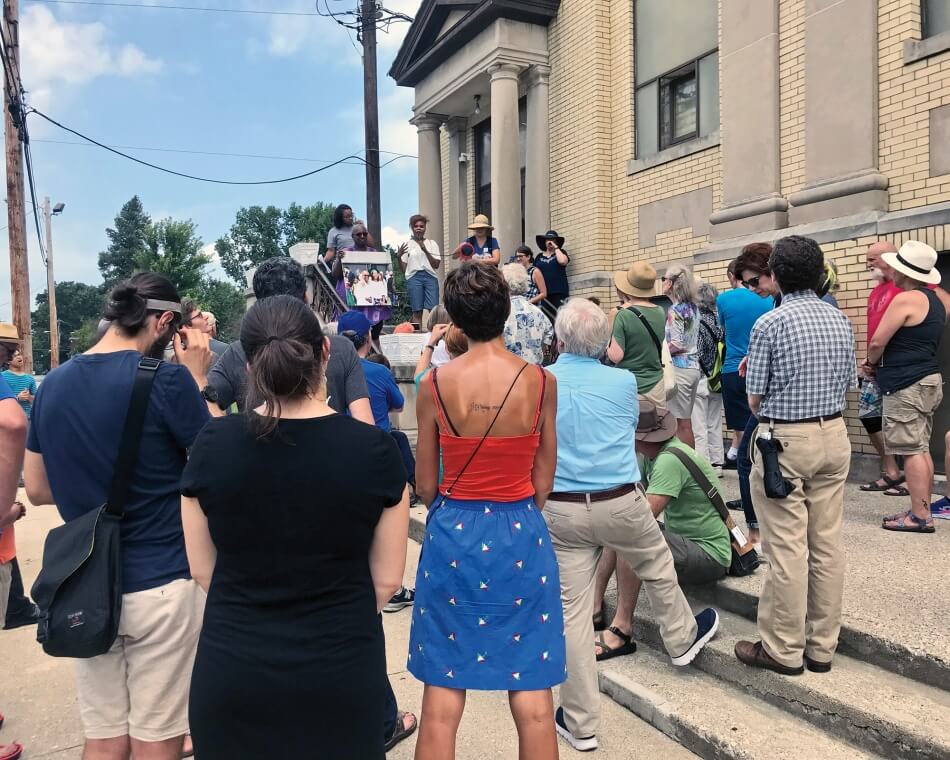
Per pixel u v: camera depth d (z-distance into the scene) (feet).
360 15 46.55
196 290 192.03
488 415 7.60
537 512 7.90
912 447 14.34
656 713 10.50
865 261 18.79
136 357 7.27
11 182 51.44
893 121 18.61
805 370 9.71
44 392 7.14
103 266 289.74
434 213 39.19
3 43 46.16
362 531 5.60
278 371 5.52
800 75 20.79
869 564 12.59
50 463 7.01
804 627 10.14
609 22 29.55
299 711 5.37
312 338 5.89
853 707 9.22
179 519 7.18
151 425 7.02
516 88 32.19
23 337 52.29
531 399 7.75
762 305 15.75
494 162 32.35
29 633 15.23
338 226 32.45
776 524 10.07
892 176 18.70
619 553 10.81
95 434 6.91
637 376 15.35
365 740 5.57
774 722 9.89
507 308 7.95
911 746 8.61
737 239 22.52
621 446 9.98
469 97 36.40
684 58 26.32
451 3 33.47
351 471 5.52
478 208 39.63
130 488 6.95
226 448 5.58
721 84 23.13
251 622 5.47
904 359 14.26
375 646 5.72
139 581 6.90
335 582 5.56
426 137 39.19
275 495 5.42
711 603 13.01
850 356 10.00
